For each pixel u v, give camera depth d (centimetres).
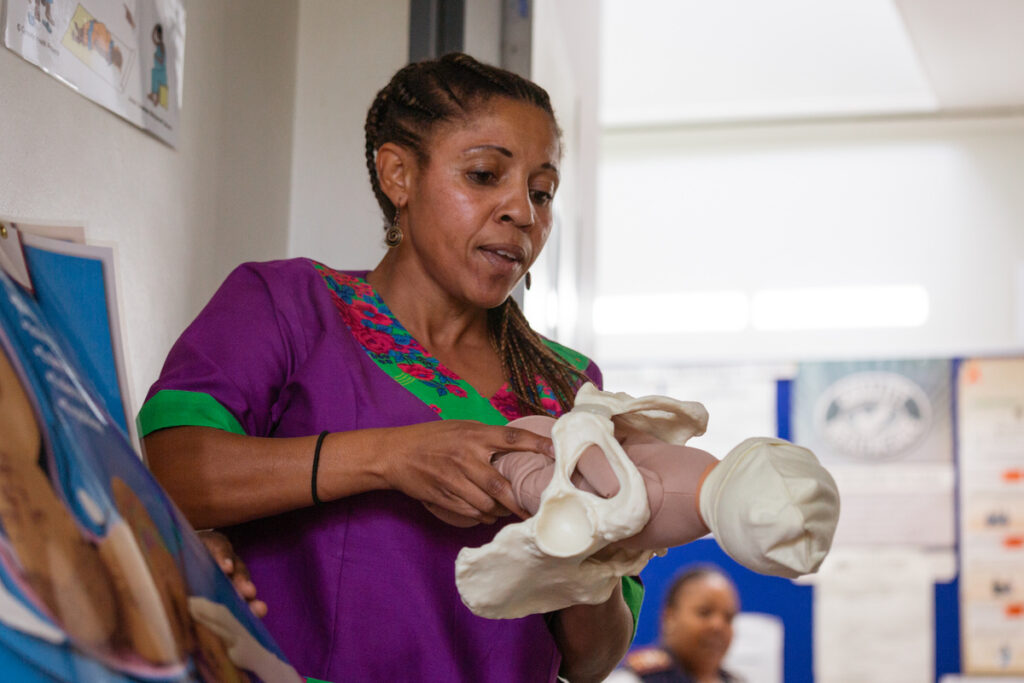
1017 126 578
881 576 516
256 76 207
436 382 124
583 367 149
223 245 195
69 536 71
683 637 509
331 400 119
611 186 616
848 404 538
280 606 116
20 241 88
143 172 167
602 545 90
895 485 525
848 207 591
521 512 98
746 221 600
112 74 157
